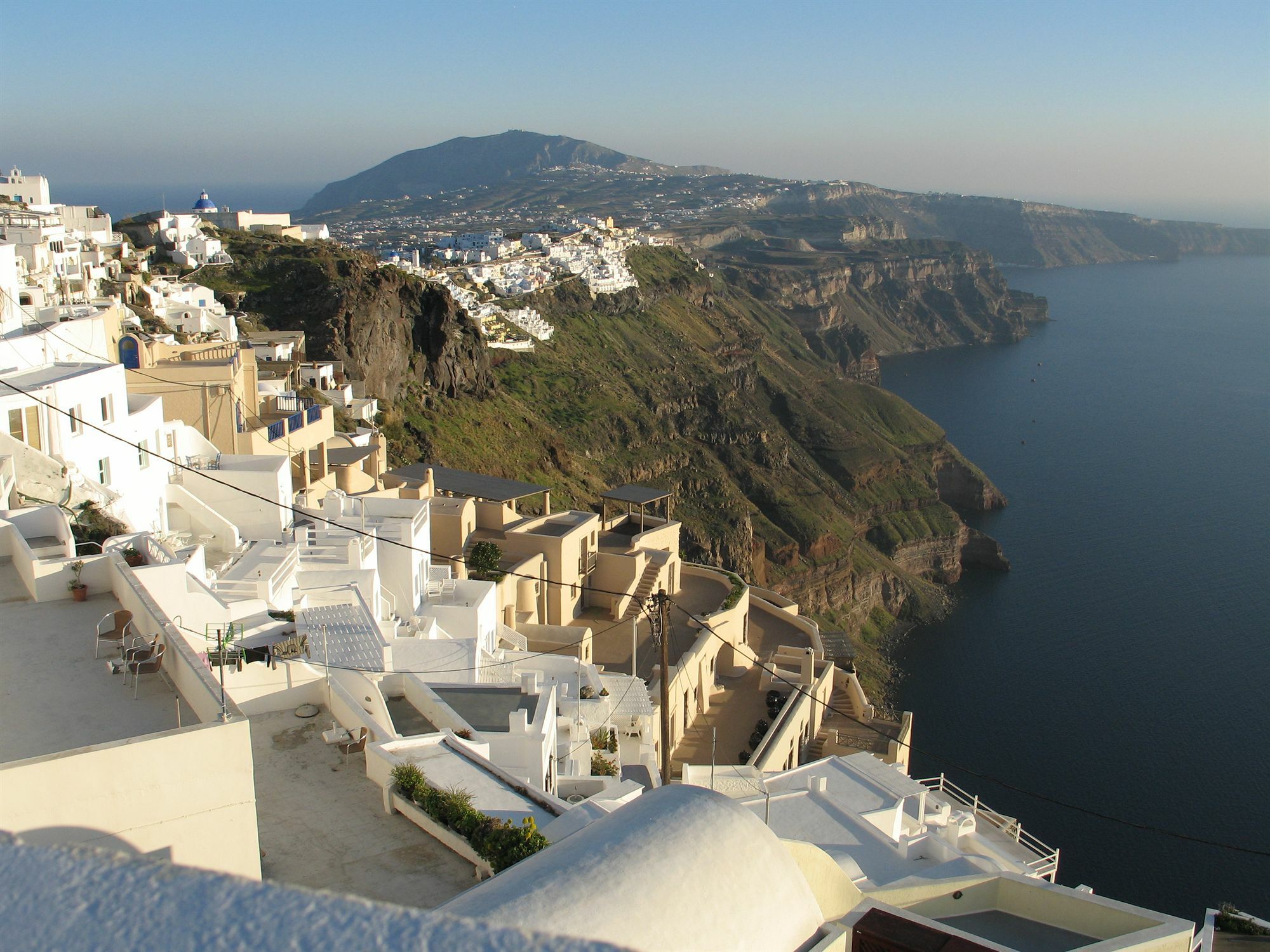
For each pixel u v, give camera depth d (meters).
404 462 105.69
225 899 3.72
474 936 3.59
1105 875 92.19
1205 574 174.88
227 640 23.50
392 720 25.00
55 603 21.08
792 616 77.00
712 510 177.00
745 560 171.12
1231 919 28.02
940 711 127.44
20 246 79.56
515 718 26.42
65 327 43.31
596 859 8.79
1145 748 116.50
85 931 3.54
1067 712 126.12
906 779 37.75
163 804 14.09
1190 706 126.62
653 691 50.84
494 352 187.25
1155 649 144.50
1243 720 122.62
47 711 17.06
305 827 19.14
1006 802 104.94
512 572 55.00
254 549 37.16
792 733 56.78
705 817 9.46
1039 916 19.05
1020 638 153.62
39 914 3.62
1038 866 39.59
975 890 18.95
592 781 29.86
